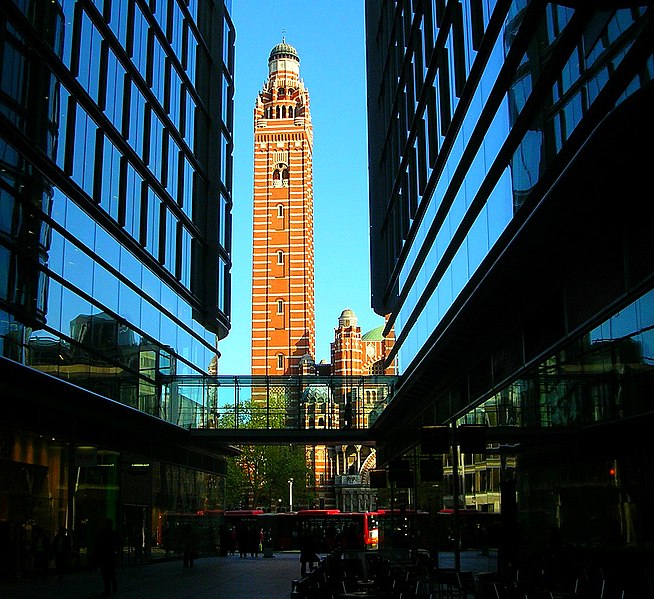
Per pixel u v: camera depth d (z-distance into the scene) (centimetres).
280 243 19412
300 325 19038
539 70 1953
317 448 16000
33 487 3191
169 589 2916
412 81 3894
